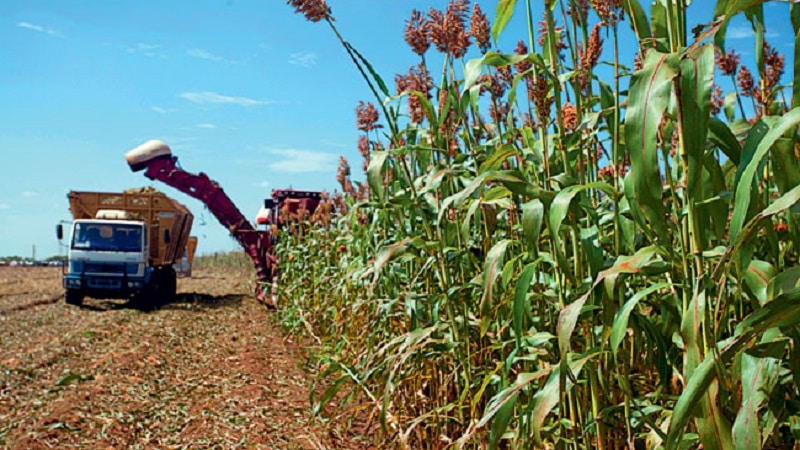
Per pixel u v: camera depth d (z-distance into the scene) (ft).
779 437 8.21
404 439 12.44
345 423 18.04
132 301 54.39
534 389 9.95
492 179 8.71
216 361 28.99
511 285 11.24
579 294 8.54
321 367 24.52
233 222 52.39
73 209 55.47
